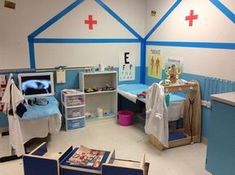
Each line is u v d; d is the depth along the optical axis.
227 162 2.12
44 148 2.11
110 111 4.17
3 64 3.34
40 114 2.75
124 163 1.87
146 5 4.15
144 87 4.03
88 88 3.89
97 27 3.84
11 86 2.54
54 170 1.86
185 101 3.25
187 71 3.35
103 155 2.01
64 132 3.50
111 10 3.89
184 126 3.33
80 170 1.83
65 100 3.46
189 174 2.43
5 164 2.60
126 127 3.73
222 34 2.79
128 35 4.12
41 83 3.36
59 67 3.65
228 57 2.74
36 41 3.46
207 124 3.08
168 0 3.60
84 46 3.80
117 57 4.11
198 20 3.10
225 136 2.11
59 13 3.53
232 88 2.71
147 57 4.25
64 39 3.64
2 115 3.38
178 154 2.84
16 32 3.33
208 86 3.03
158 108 2.80
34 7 3.37
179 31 3.44
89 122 3.82
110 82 4.09
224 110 2.09
